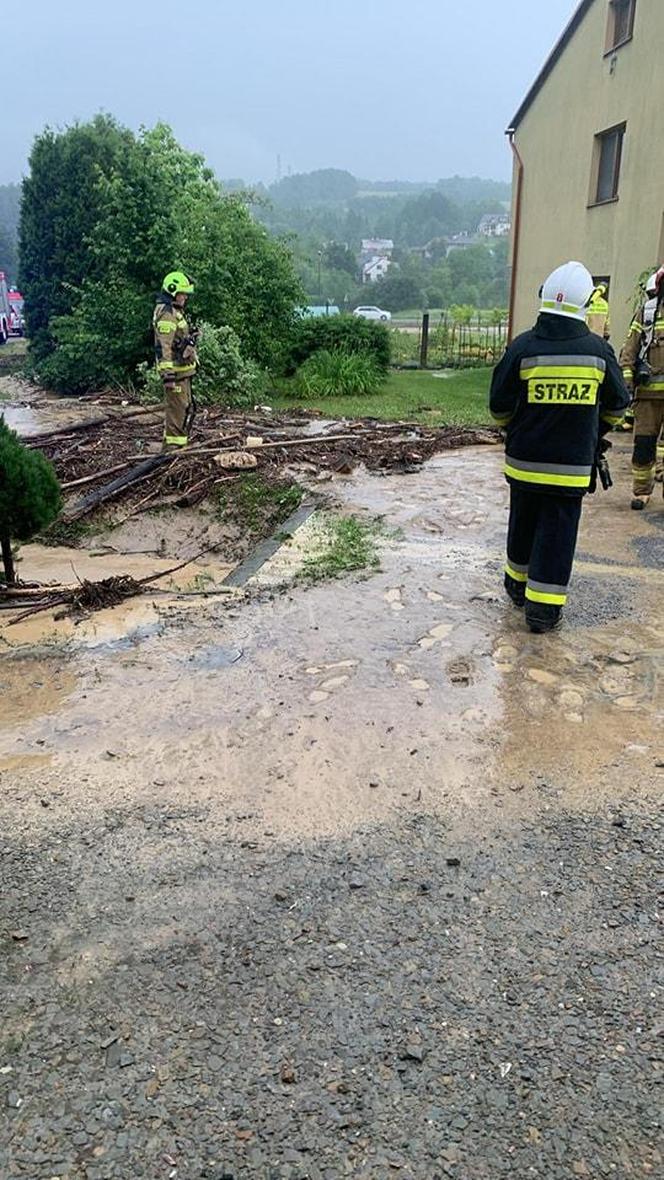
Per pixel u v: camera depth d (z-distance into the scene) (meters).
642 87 15.12
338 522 7.28
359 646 4.80
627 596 5.53
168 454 9.62
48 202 20.53
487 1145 2.05
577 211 18.34
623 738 3.86
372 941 2.68
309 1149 2.03
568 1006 2.44
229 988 2.50
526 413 4.70
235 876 2.97
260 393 15.73
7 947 2.65
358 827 3.24
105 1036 2.34
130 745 3.80
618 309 16.52
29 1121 2.10
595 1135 2.07
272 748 3.77
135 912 2.80
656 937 2.70
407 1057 2.27
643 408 7.38
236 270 17.28
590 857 3.07
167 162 20.94
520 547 5.13
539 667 4.54
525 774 3.58
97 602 5.58
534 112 20.19
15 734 3.90
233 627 5.11
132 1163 2.00
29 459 5.77
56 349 20.53
